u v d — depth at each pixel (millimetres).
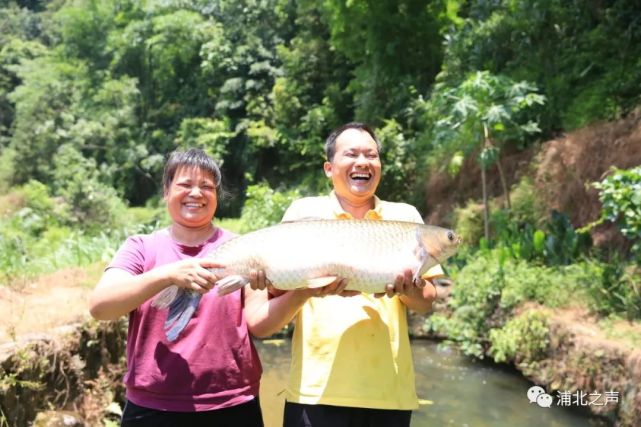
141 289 2195
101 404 4633
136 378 2322
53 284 6777
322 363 2477
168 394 2289
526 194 9461
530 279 6715
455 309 7473
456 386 6051
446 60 12727
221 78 22984
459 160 9688
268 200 14383
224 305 2445
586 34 10625
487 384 6102
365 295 2607
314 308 2582
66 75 26484
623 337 5129
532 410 5344
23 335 4289
